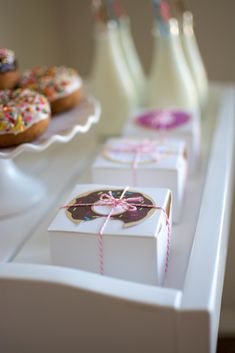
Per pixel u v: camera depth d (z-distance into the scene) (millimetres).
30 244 455
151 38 977
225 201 481
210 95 830
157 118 602
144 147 521
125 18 882
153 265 369
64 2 970
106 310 334
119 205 399
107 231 370
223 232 440
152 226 370
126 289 334
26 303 348
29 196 534
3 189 524
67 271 348
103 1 887
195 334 324
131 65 754
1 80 533
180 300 329
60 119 537
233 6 920
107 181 487
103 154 513
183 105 686
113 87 688
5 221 503
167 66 681
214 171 533
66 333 351
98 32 701
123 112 693
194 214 489
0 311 355
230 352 900
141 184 479
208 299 327
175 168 466
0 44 722
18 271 348
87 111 554
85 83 833
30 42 837
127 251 369
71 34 996
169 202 413
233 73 968
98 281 340
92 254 378
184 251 427
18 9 779
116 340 342
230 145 612
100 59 694
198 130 595
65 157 667
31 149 443
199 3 927
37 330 355
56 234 378
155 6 660
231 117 705
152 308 323
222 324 961
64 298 339
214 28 940
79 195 422
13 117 452
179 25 744
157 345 334
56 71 579
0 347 368
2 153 441
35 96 487
